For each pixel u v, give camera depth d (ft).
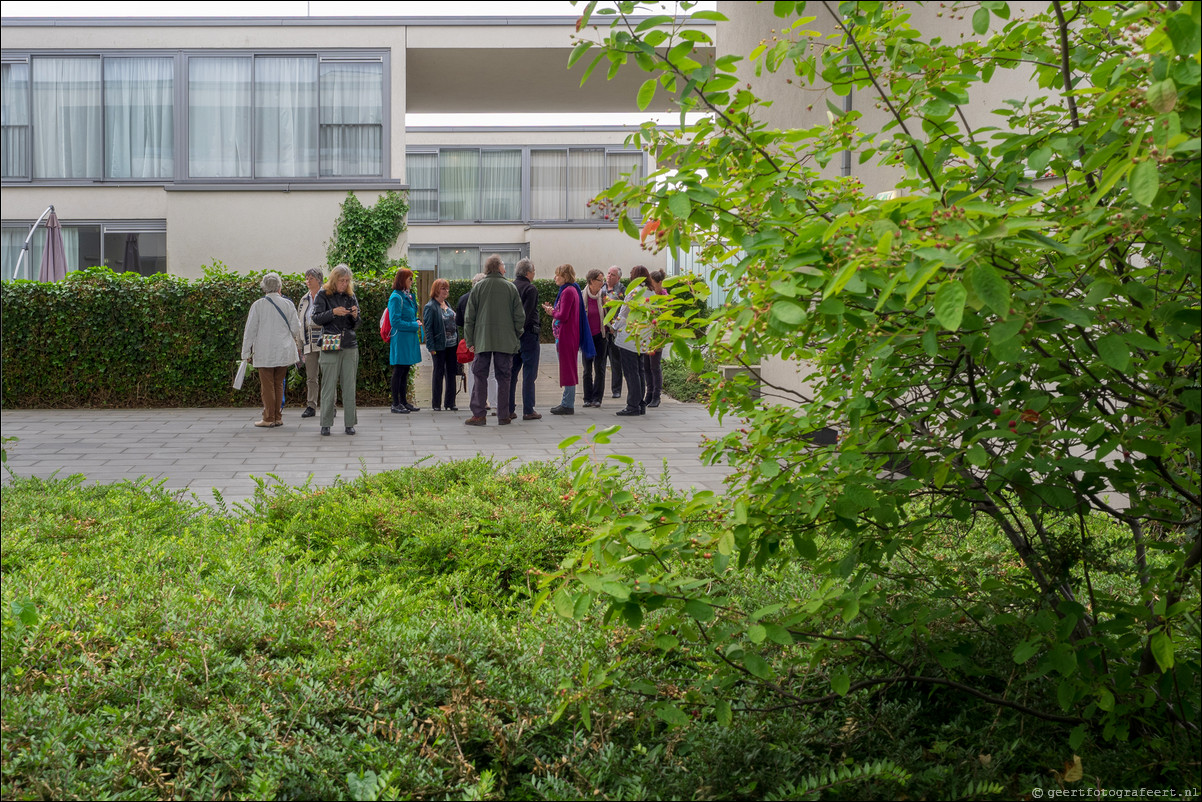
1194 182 5.78
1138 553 8.47
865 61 7.77
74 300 41.09
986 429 7.14
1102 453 6.95
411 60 61.00
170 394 42.01
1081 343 6.98
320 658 9.09
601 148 97.14
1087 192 6.81
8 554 13.51
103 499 17.99
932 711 9.05
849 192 7.88
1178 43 5.23
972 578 9.18
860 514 7.76
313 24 57.47
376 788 6.89
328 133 58.18
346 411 32.76
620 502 7.42
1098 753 7.84
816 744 8.21
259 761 7.32
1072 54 7.71
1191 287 6.89
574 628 9.87
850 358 7.46
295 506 17.46
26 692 8.39
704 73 7.31
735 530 7.29
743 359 7.82
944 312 5.22
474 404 35.27
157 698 8.15
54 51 58.13
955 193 7.03
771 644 9.12
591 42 7.52
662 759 7.73
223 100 57.98
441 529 15.34
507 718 8.52
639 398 38.45
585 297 41.73
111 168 59.00
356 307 32.58
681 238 7.59
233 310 41.83
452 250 97.14
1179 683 7.34
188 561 13.57
